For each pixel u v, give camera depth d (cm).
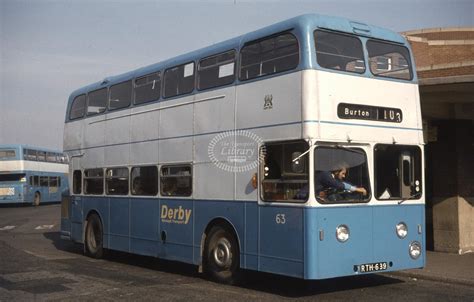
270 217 915
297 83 876
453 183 1378
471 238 1398
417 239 974
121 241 1344
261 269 927
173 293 941
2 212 3681
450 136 1384
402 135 966
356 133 903
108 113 1429
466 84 1176
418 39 2144
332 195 871
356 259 891
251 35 988
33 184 4156
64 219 1636
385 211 934
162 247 1190
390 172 951
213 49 1078
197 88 1109
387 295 930
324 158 868
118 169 1369
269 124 923
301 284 1038
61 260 1418
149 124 1255
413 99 991
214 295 922
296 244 862
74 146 1593
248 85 978
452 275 1080
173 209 1159
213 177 1047
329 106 876
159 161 1209
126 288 991
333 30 904
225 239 1023
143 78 1294
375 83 939
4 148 4016
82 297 908
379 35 962
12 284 1032
